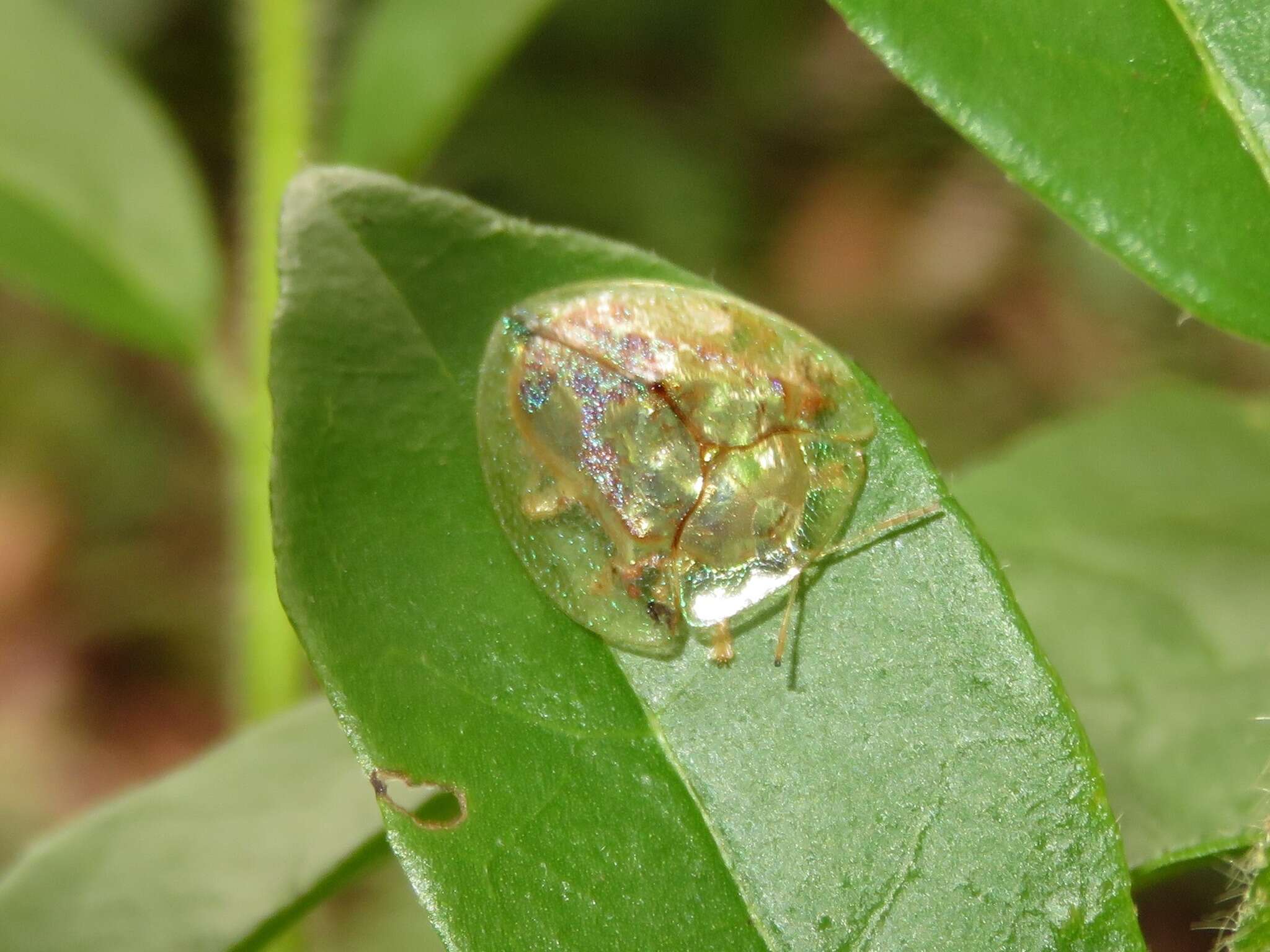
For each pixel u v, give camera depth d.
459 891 0.11
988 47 0.12
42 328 0.24
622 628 0.12
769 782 0.12
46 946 0.13
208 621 0.23
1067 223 0.12
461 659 0.12
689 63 0.23
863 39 0.12
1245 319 0.12
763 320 0.13
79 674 0.23
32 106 0.14
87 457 0.23
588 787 0.12
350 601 0.12
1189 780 0.13
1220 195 0.12
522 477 0.12
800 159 0.23
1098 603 0.13
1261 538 0.14
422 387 0.12
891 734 0.12
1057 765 0.11
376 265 0.12
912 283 0.23
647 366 0.13
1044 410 0.22
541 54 0.23
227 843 0.13
